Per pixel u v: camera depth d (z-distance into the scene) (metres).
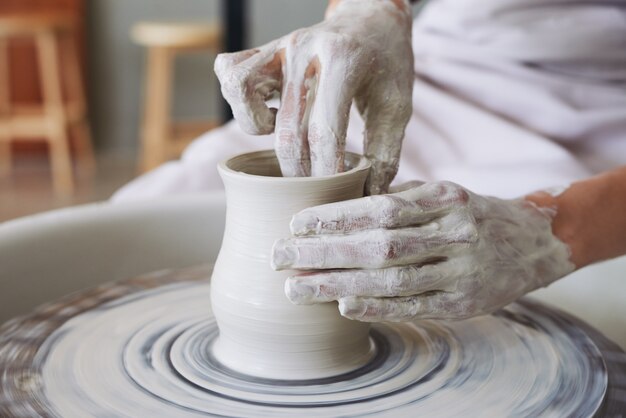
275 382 0.85
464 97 1.67
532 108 1.61
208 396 0.83
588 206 1.01
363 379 0.86
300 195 0.82
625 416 0.81
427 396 0.83
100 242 1.29
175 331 0.98
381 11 0.94
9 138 4.44
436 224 0.83
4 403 0.83
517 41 1.64
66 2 4.58
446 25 1.74
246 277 0.85
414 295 0.84
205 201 1.38
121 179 4.35
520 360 0.92
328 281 0.79
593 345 0.96
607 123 1.57
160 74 4.23
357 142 1.55
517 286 0.92
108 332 0.99
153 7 4.78
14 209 3.78
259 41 4.82
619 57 1.65
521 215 0.96
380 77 0.91
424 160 1.59
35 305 1.22
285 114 0.86
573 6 1.68
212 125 4.60
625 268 1.20
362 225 0.79
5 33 4.04
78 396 0.84
